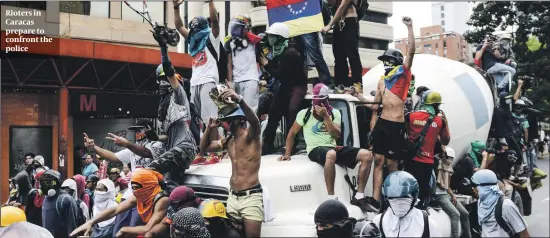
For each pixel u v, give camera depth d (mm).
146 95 17938
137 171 5984
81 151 16391
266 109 7816
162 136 7367
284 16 8078
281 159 6668
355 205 6234
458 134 8703
